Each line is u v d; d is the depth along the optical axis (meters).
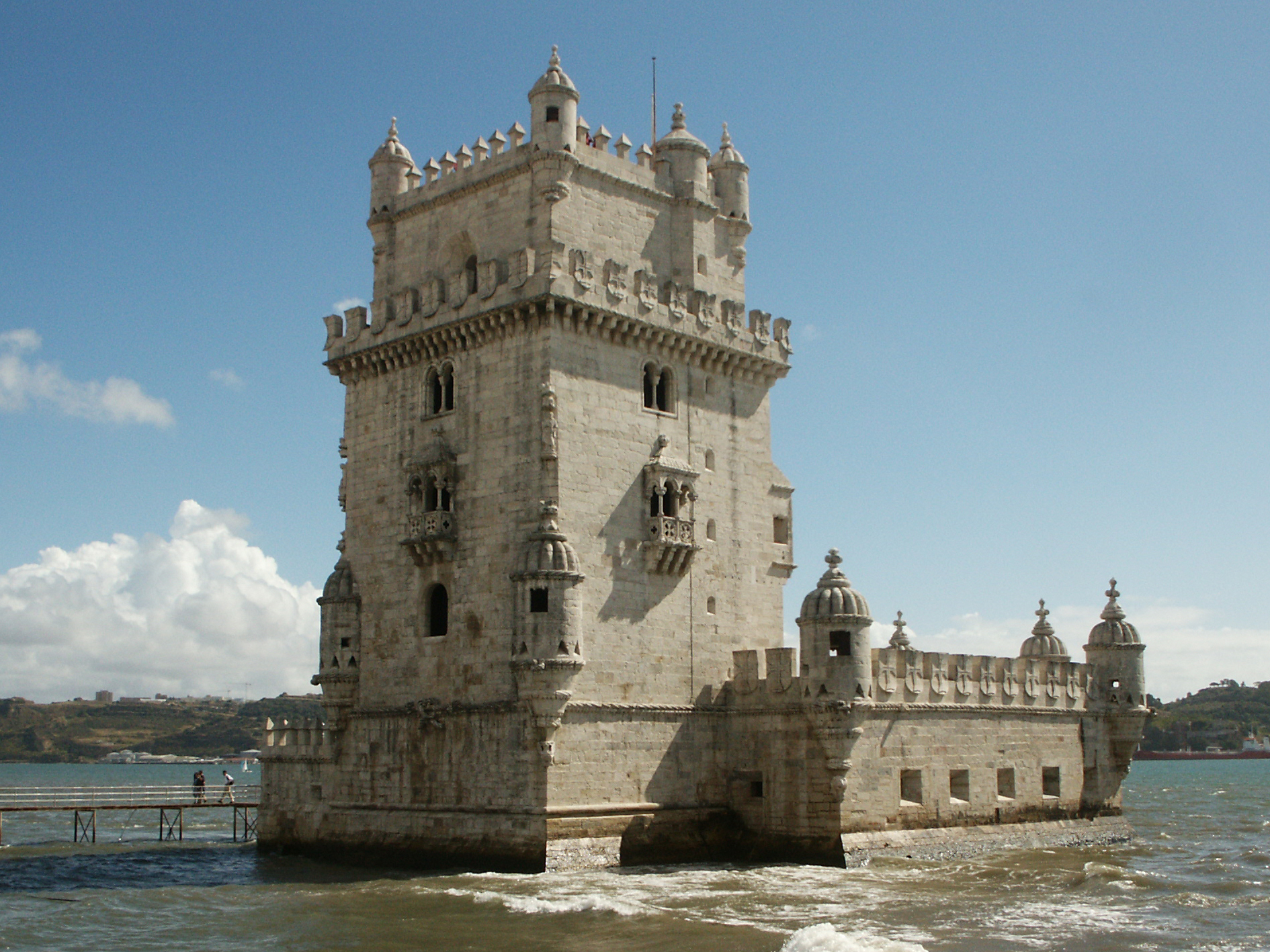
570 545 55.16
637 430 59.50
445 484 59.03
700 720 59.84
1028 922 45.62
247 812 82.88
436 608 59.94
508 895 49.22
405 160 66.81
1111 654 75.38
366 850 60.22
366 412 64.25
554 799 53.66
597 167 60.47
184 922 47.28
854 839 57.22
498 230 60.56
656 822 57.06
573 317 57.31
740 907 47.47
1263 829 90.69
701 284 64.19
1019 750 67.94
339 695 61.94
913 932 43.78
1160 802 138.62
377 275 65.69
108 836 91.12
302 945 42.75
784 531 66.62
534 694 53.34
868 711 58.44
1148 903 49.84
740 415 64.75
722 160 67.12
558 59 60.03
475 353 59.47
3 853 72.94
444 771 57.44
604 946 41.47
